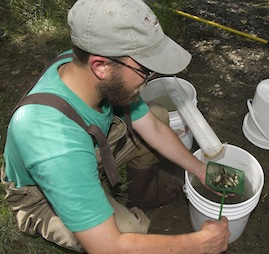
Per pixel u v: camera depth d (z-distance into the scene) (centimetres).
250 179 209
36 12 340
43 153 126
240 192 195
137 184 221
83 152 129
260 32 335
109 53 127
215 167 202
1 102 274
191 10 356
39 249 193
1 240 194
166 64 134
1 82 293
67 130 129
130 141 193
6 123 260
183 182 237
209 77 303
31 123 130
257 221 223
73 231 131
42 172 126
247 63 310
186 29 340
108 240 131
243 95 288
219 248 156
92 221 128
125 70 130
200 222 201
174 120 226
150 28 129
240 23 343
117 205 170
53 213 163
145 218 176
